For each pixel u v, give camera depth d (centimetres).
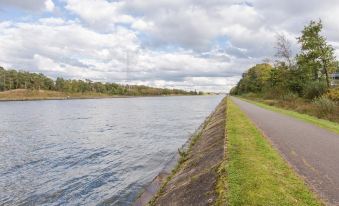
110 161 2030
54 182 1584
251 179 830
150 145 2611
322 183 823
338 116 2525
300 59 4166
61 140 2969
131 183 1522
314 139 1440
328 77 4066
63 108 8919
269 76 6812
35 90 19138
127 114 6425
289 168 952
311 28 3938
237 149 1198
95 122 4753
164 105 10675
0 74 18150
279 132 1664
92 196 1366
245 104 4884
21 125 4384
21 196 1391
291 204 686
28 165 1956
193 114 6294
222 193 769
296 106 3559
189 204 888
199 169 1191
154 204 1084
